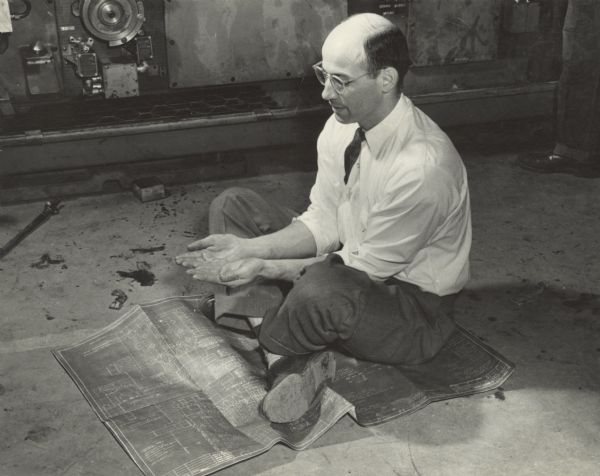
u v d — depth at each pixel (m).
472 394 2.74
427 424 2.60
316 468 2.42
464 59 4.95
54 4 4.15
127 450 2.43
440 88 5.06
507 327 3.17
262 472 2.39
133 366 2.84
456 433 2.57
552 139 5.14
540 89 5.04
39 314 3.26
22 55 4.21
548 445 2.52
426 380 2.80
